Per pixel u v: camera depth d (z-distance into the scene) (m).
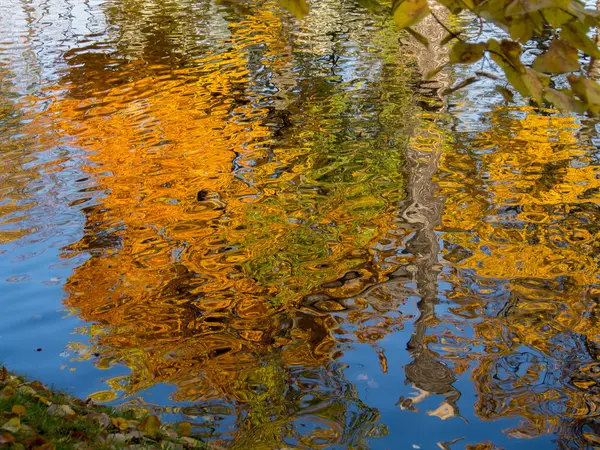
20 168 13.78
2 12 32.94
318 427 6.26
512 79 2.34
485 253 9.88
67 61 22.72
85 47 24.59
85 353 7.58
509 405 6.61
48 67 22.08
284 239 10.49
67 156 14.34
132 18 29.83
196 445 5.69
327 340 7.81
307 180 12.84
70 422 5.27
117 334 7.99
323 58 22.12
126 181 12.97
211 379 7.07
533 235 10.41
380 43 23.91
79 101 18.30
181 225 11.05
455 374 7.14
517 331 7.95
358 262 9.71
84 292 9.02
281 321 8.26
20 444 4.56
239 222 11.12
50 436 4.93
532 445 6.03
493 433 6.20
